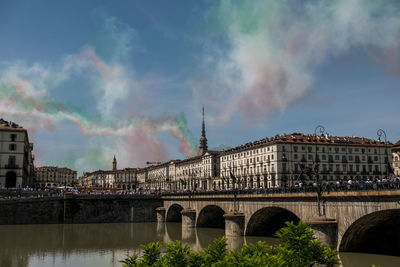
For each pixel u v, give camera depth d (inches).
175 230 3115.2
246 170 5802.2
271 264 676.1
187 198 3297.2
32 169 7573.8
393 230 1595.7
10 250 2143.2
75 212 3656.5
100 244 2388.0
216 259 755.4
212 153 6884.8
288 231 845.2
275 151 5064.0
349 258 1558.8
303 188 1786.4
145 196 3961.6
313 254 823.1
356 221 1465.3
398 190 1273.4
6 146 4377.5
